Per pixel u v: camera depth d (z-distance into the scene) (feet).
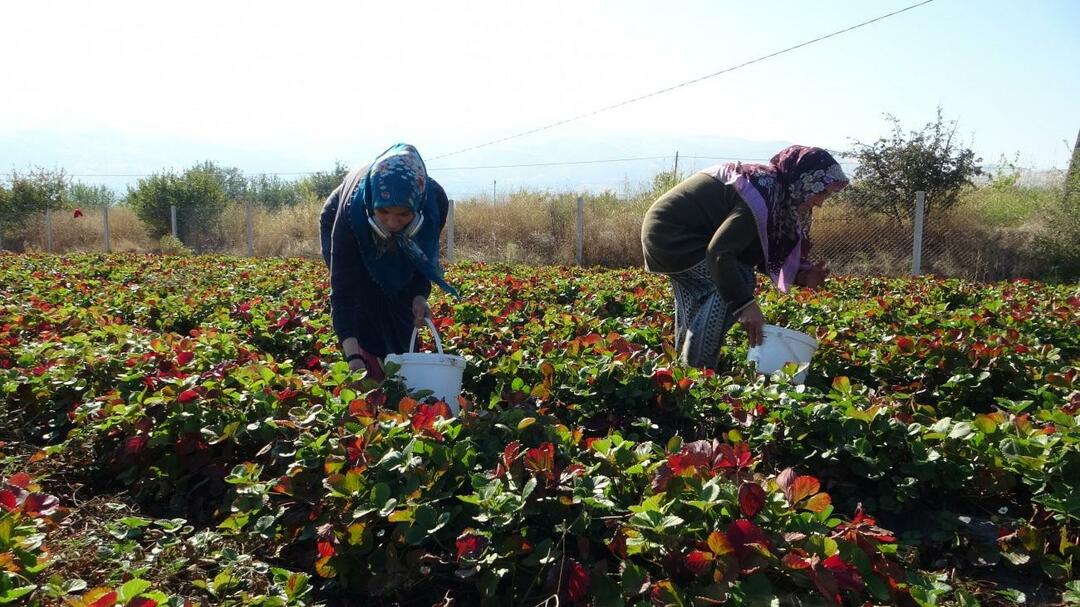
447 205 15.10
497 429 11.36
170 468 12.30
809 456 12.28
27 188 103.76
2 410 14.49
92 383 15.03
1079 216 50.37
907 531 11.59
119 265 43.29
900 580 8.23
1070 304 25.30
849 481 12.47
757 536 7.80
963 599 8.83
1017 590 10.20
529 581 8.91
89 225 96.99
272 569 9.29
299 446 10.94
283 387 13.00
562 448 10.51
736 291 14.55
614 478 9.61
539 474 9.46
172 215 83.82
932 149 52.65
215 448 12.42
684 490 8.86
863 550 8.18
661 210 15.92
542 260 61.67
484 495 8.93
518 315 23.04
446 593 9.15
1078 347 20.95
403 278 14.57
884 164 53.42
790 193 14.92
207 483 12.35
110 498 12.25
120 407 12.51
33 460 12.65
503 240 64.59
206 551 10.12
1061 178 56.24
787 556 7.64
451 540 9.40
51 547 10.02
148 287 31.12
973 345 17.07
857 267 51.24
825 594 7.41
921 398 17.37
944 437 11.79
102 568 9.59
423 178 13.52
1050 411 13.16
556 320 21.15
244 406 12.61
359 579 9.56
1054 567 10.29
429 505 9.08
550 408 14.12
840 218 53.98
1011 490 11.98
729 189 15.24
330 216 15.06
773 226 15.10
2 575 7.76
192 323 24.44
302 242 78.84
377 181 13.12
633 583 8.02
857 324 22.04
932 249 52.37
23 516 9.18
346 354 14.33
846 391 13.32
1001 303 24.40
